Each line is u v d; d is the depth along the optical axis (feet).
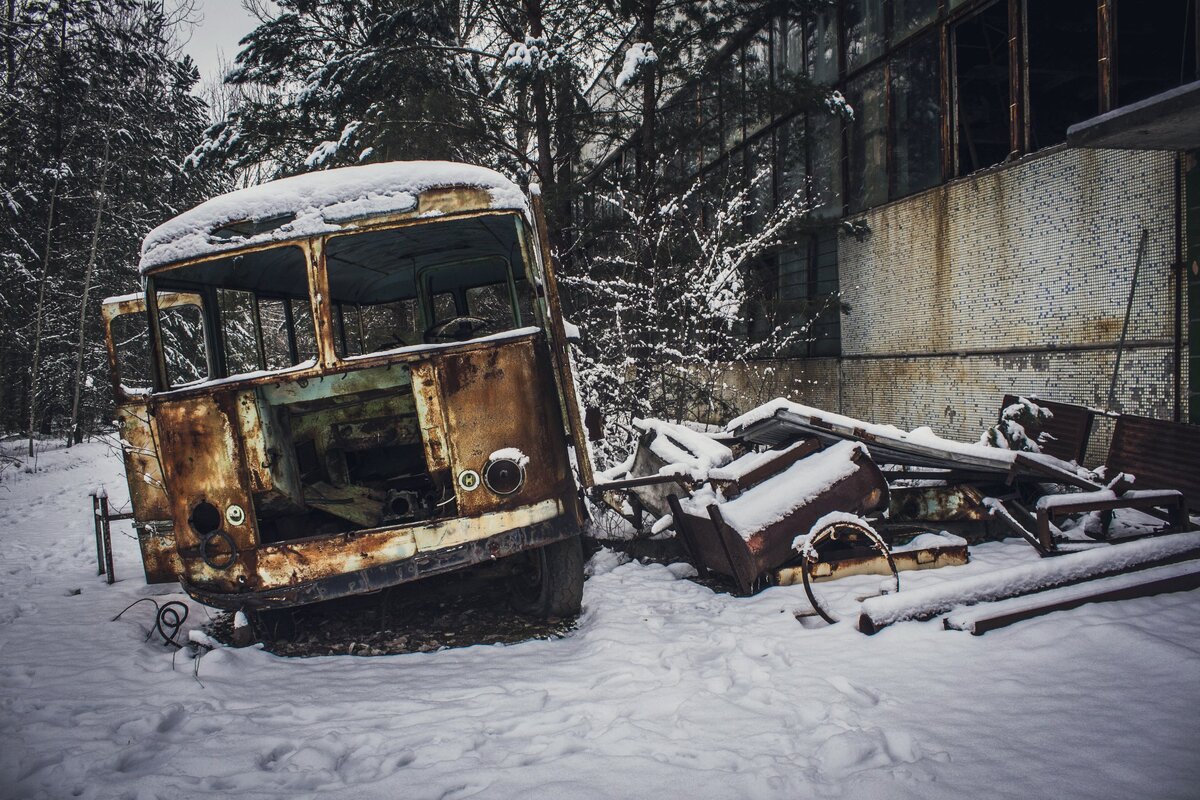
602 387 31.53
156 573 20.49
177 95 91.40
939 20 33.19
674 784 9.15
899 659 12.91
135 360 82.38
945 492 20.48
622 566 21.88
